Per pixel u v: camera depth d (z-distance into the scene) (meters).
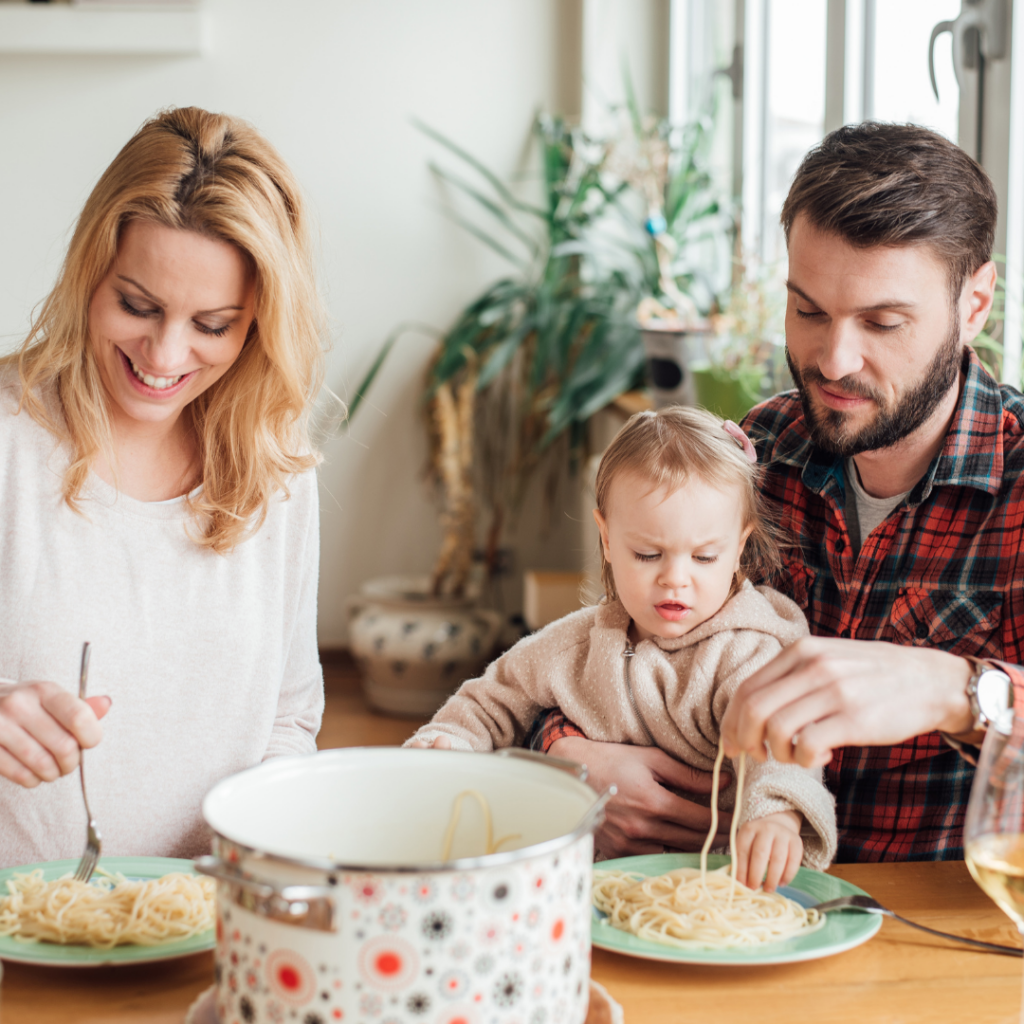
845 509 1.26
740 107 3.29
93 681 1.13
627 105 3.57
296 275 1.16
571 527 4.21
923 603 1.20
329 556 4.19
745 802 1.01
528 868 0.58
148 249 1.03
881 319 1.04
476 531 4.22
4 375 1.16
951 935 0.86
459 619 3.71
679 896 0.88
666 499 1.16
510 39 4.02
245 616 1.20
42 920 0.80
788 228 1.10
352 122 4.00
